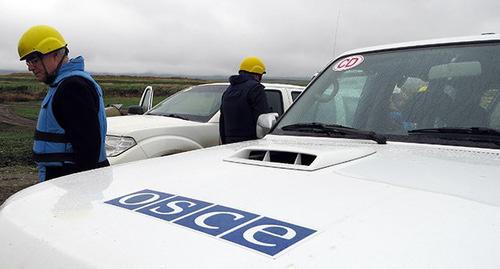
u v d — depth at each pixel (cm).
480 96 231
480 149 211
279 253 109
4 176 945
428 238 115
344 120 270
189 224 129
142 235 125
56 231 137
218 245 115
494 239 115
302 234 119
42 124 320
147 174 196
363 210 135
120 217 140
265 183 167
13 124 2288
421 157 201
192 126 556
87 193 169
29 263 129
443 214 130
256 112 497
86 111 314
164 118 585
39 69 325
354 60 301
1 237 147
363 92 275
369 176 170
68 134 317
